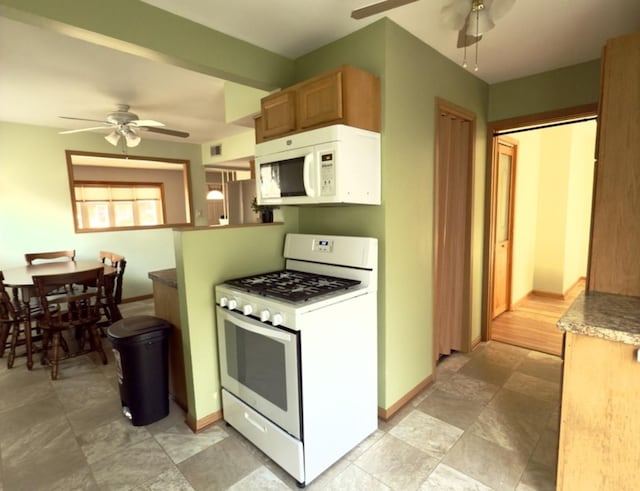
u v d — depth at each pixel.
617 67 1.65
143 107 3.90
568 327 1.39
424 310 2.58
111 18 1.73
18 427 2.31
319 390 1.80
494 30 2.22
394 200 2.20
